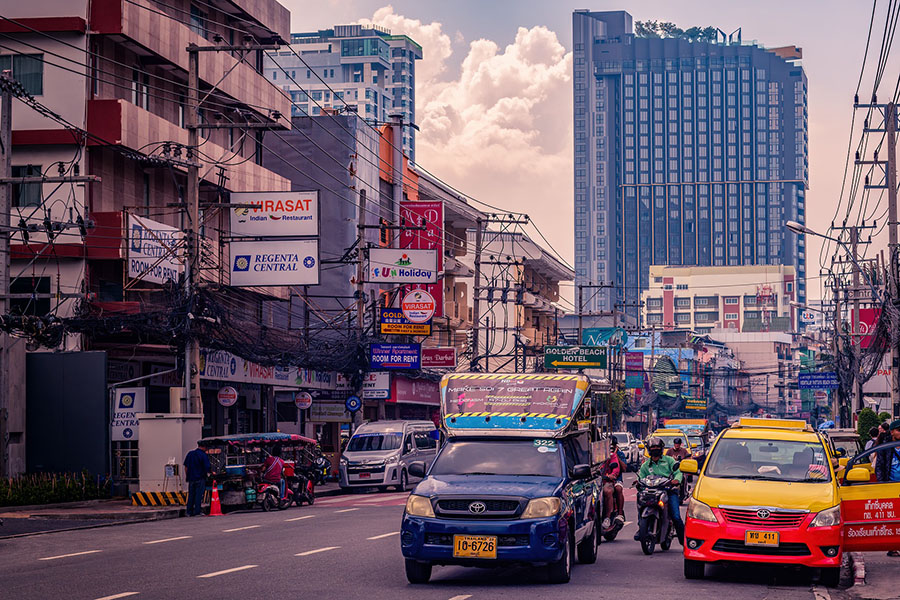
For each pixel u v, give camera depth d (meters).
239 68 43.34
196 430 30.67
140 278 33.56
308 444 34.56
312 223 38.12
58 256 33.72
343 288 54.50
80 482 31.31
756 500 14.76
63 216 33.97
